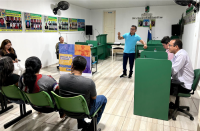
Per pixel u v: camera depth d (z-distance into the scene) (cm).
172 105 262
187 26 583
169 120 232
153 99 231
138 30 807
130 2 670
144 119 236
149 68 221
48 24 567
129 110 263
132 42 413
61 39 525
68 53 352
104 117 242
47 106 183
